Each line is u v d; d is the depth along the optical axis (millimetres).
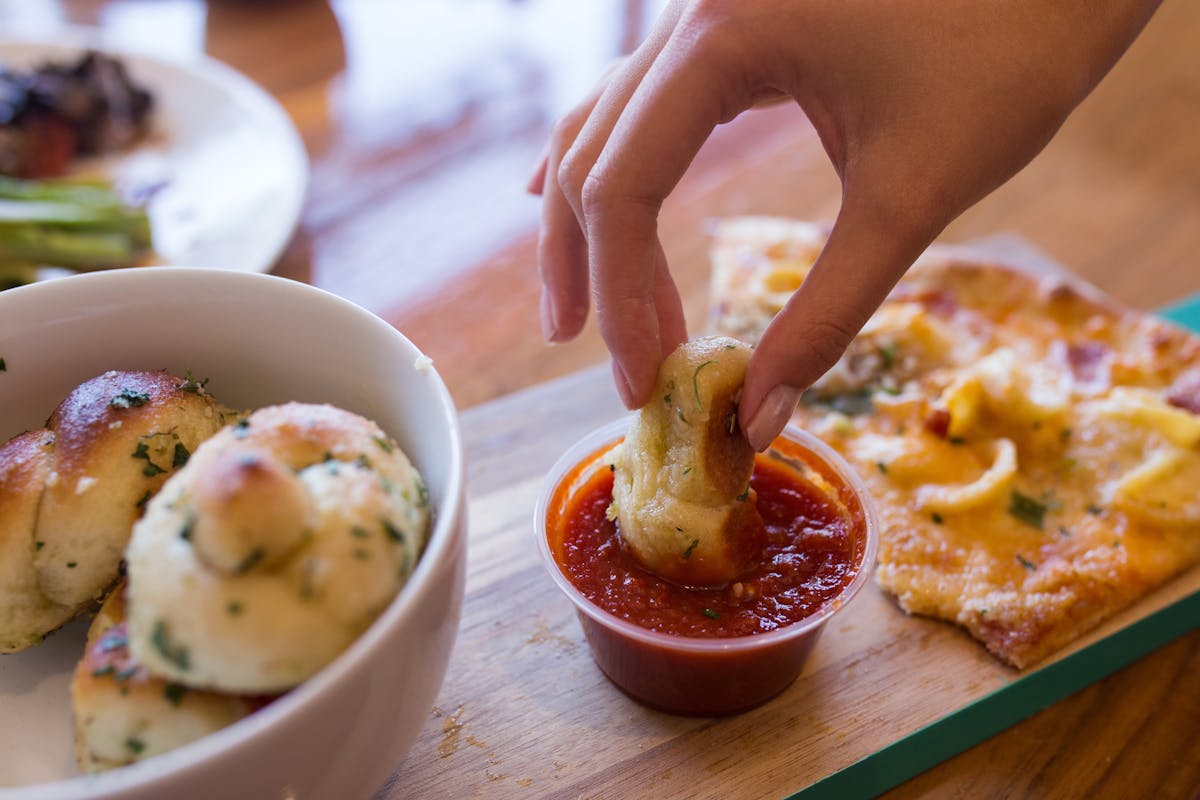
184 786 197
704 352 272
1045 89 264
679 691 281
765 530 295
